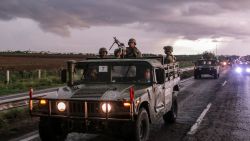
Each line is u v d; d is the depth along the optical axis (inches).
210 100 605.9
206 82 1069.1
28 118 404.2
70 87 293.4
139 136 259.6
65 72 311.1
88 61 313.0
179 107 519.5
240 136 326.3
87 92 268.1
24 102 452.4
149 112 283.7
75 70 312.5
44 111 262.2
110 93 262.2
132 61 304.5
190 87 882.1
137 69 302.5
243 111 479.2
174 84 389.1
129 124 256.4
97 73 306.7
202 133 338.6
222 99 620.1
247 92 743.7
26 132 329.7
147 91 280.7
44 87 911.7
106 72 305.4
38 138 305.7
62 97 261.1
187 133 338.0
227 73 1668.3
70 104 255.6
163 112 335.3
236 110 488.7
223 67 2559.1
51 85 975.0
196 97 653.9
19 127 352.8
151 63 304.3
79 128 259.8
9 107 414.9
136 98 254.4
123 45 382.0
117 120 245.1
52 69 1610.5
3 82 1002.7
